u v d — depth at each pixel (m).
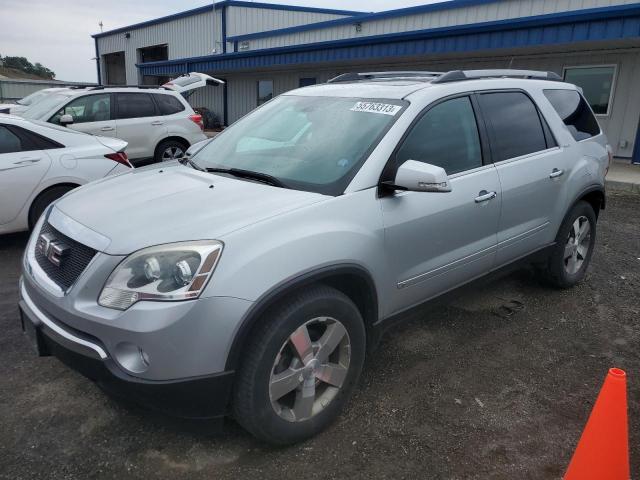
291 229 2.69
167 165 3.96
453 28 13.42
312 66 19.97
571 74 13.62
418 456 2.82
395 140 3.25
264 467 2.71
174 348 2.39
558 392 3.43
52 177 6.02
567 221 4.71
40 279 2.84
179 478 2.62
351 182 3.05
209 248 2.46
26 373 3.48
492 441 2.95
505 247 4.06
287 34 21.98
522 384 3.51
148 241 2.53
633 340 4.16
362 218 2.98
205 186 3.18
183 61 24.20
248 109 24.16
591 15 10.95
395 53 15.13
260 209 2.77
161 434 2.93
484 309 4.65
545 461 2.81
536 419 3.15
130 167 6.74
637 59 12.41
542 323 4.41
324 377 2.89
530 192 4.17
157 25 30.78
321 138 3.47
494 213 3.85
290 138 3.62
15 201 5.84
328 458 2.79
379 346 3.96
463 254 3.68
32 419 3.03
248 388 2.57
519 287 5.15
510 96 4.25
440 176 2.89
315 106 3.83
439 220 3.41
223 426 2.73
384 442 2.92
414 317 3.54
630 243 6.75
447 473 2.70
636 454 2.87
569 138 4.71
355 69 19.08
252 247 2.54
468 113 3.82
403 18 16.91
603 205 5.25
